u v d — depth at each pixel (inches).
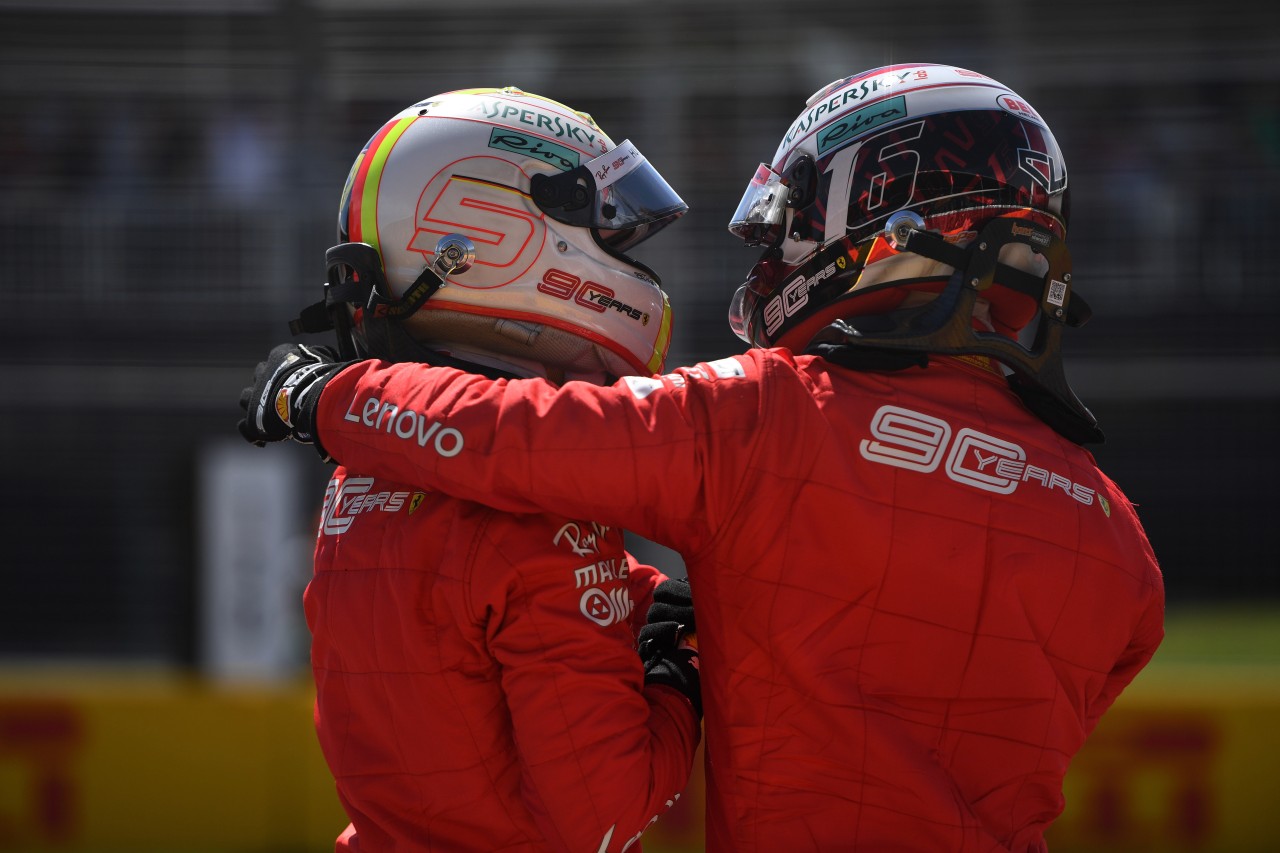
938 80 243.3
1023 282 236.5
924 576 216.2
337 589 244.7
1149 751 709.9
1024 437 228.7
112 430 1029.2
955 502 218.4
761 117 884.0
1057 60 906.1
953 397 227.1
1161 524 1069.8
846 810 217.2
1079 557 224.4
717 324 913.5
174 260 1019.3
